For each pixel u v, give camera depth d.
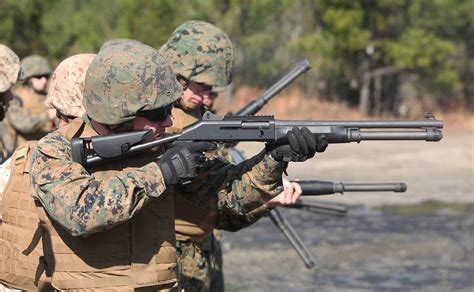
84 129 5.45
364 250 16.70
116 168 5.39
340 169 30.72
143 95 5.23
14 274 5.67
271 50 62.31
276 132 5.41
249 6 51.47
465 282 13.97
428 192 25.22
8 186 5.73
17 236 5.65
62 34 49.34
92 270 5.29
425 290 13.34
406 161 33.22
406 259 15.78
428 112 5.46
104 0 50.47
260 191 5.69
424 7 60.06
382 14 56.91
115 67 5.21
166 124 5.43
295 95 61.44
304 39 55.59
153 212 5.43
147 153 5.47
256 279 14.03
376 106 61.75
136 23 46.28
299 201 9.16
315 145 5.36
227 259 15.69
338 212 9.17
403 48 55.59
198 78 7.17
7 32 48.16
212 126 5.42
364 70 58.41
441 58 56.16
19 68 8.28
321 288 13.44
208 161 5.90
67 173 5.15
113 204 5.02
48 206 5.12
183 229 6.87
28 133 12.98
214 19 50.94
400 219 20.48
